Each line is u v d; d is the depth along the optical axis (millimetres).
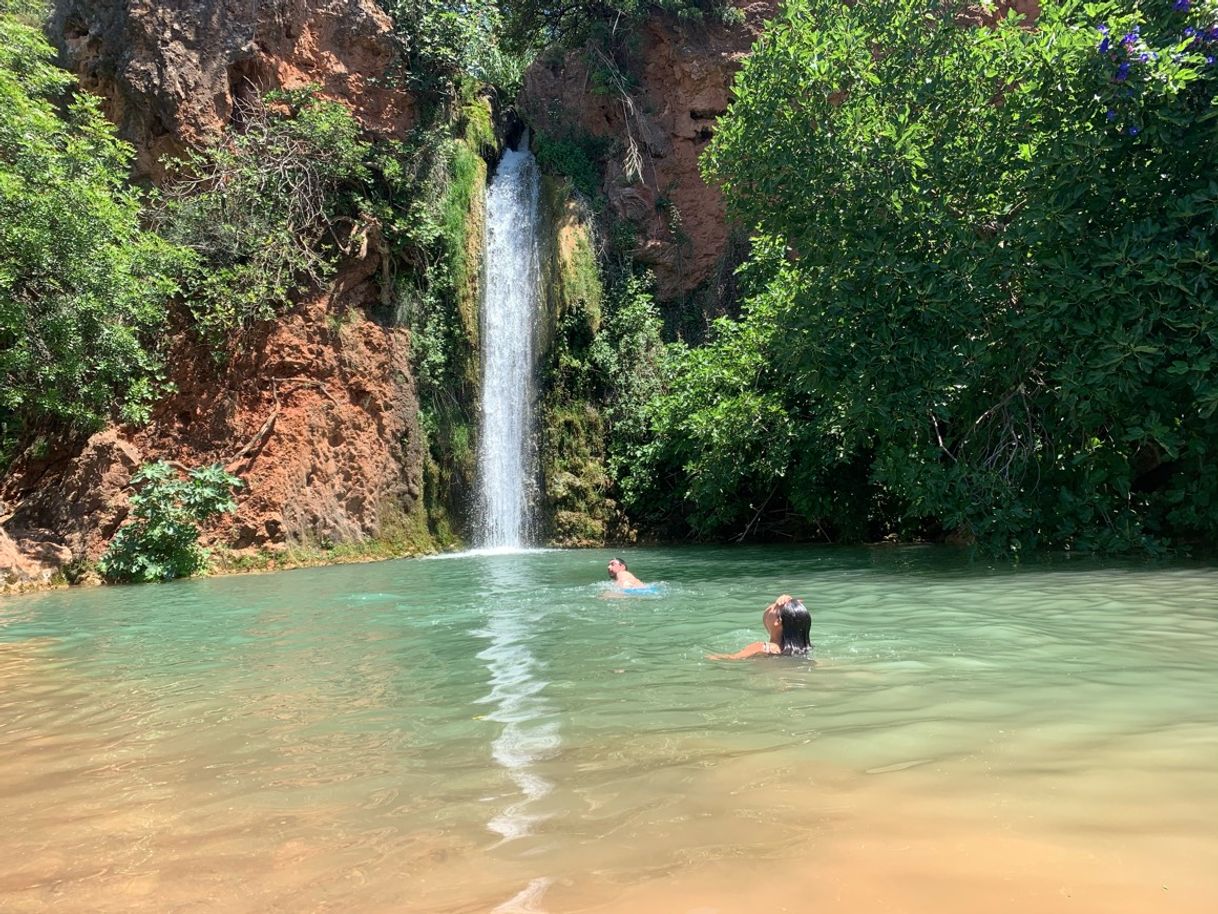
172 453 14414
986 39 10078
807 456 14359
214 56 16078
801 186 10328
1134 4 9508
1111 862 2006
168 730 3729
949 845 2137
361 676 4715
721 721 3434
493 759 3061
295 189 16109
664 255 20000
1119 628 5316
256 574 12500
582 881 2012
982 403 10812
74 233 12156
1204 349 8586
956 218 10188
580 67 21281
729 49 20000
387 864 2174
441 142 18234
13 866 2287
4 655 6027
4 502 13359
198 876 2164
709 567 10602
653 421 16500
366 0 17938
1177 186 9234
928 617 5980
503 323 19047
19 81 12766
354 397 16125
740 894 1909
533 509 17875
